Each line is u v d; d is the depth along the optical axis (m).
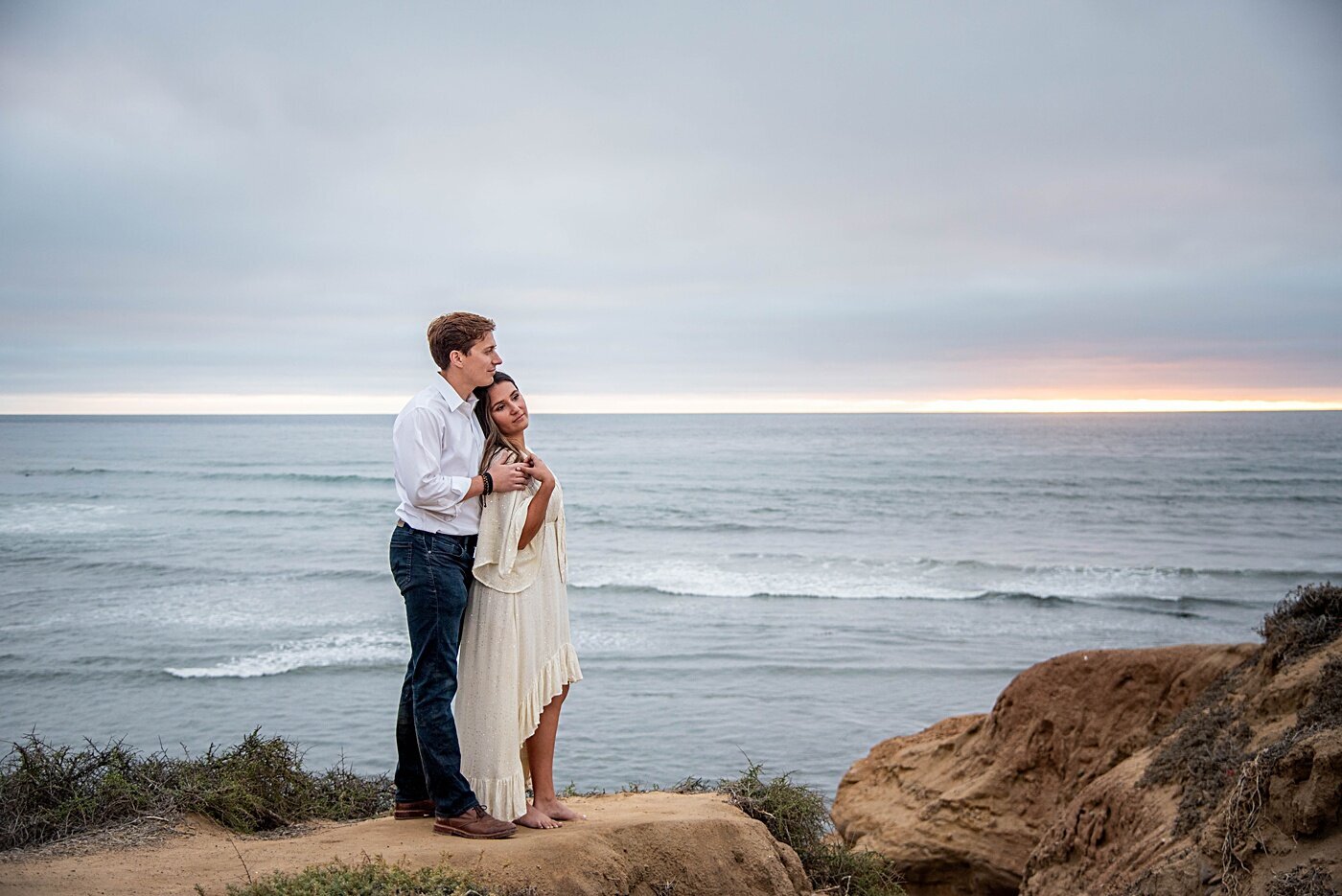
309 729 18.33
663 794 6.48
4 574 35.44
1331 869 5.55
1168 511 53.31
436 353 4.62
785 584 33.88
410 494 4.44
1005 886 10.41
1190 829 7.06
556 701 4.95
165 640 25.33
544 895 4.15
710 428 177.50
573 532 47.78
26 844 4.57
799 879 5.45
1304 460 82.50
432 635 4.51
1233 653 9.69
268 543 43.16
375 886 3.74
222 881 3.90
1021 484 66.56
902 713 19.77
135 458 98.25
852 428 171.88
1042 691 10.98
